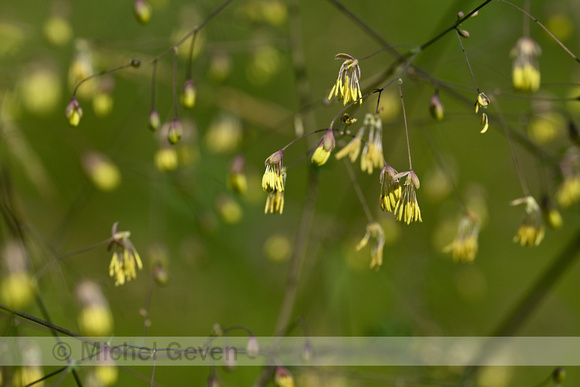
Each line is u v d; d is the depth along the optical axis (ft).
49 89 15.76
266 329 18.45
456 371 15.14
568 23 16.16
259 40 14.88
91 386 11.80
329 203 19.65
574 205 14.15
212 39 15.69
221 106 16.15
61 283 13.04
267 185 8.70
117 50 15.25
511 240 20.70
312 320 16.33
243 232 18.94
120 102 18.83
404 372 15.35
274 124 16.39
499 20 18.65
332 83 21.09
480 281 18.26
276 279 19.07
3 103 15.35
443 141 17.87
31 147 17.94
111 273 10.14
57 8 15.17
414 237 18.30
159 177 16.15
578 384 17.19
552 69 20.22
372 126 9.30
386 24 21.42
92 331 11.94
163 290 18.24
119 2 18.35
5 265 12.50
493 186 20.85
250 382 15.94
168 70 15.56
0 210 13.35
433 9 21.17
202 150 17.29
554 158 13.32
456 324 18.52
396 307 17.53
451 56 17.40
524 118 14.23
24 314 9.14
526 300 15.30
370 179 16.89
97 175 14.69
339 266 16.30
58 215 18.42
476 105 8.81
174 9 18.21
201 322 18.21
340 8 12.60
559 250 20.33
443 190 16.52
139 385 16.06
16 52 16.25
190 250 16.03
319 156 8.76
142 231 18.52
